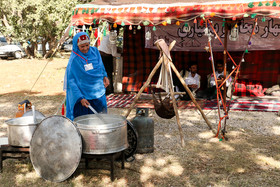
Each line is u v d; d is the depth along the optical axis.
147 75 10.49
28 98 9.93
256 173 4.21
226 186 3.84
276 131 6.11
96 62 4.58
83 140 3.83
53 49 19.89
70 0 15.48
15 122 4.39
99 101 4.61
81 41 4.38
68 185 3.83
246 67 9.73
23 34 18.41
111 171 3.93
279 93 9.24
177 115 5.29
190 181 3.99
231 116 7.35
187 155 4.88
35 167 3.95
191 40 9.88
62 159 3.85
